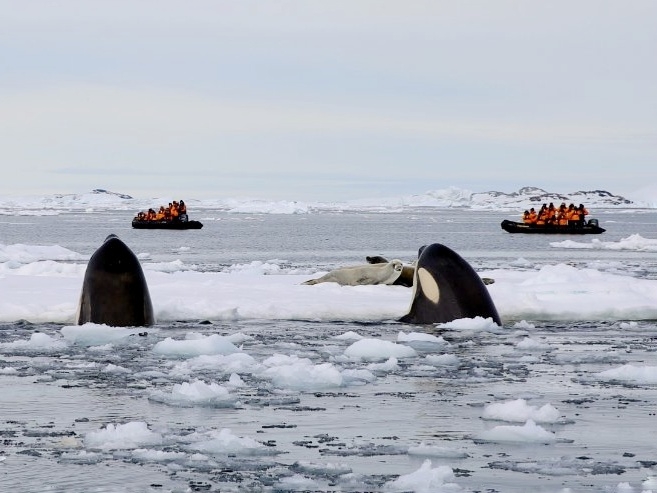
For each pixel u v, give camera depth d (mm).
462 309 43406
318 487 20047
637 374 31641
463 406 27422
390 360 33500
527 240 169125
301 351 36562
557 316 47156
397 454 22531
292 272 76125
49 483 20281
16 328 42000
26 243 157250
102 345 37562
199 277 62688
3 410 26719
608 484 20297
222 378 31344
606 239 183500
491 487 20094
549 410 25969
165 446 23078
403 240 170000
